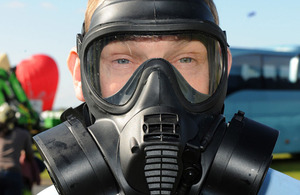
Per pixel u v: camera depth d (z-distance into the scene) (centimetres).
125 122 104
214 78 115
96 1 118
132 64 112
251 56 900
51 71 1123
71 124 113
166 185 97
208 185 108
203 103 108
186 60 113
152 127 98
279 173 126
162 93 103
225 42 115
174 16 107
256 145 109
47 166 112
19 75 1096
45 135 112
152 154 96
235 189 107
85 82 113
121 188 103
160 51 110
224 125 113
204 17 111
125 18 107
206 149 108
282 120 892
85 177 107
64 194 107
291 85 900
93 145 109
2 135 388
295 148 895
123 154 101
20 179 390
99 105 109
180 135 98
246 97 881
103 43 111
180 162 97
